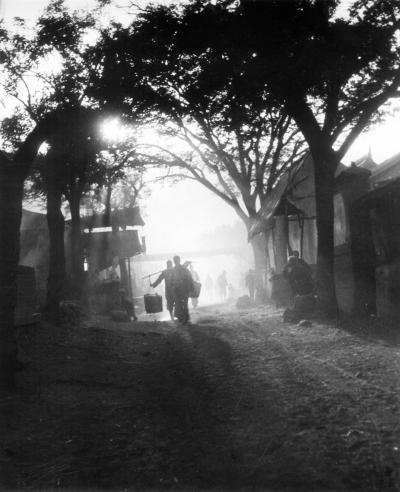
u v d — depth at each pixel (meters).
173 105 14.41
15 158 7.42
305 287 14.26
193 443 4.79
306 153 23.55
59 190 14.61
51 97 10.23
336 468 4.01
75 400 6.53
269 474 4.00
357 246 13.38
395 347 8.78
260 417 5.45
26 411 5.98
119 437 5.06
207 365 8.48
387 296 12.62
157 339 12.44
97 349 10.58
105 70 11.15
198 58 12.96
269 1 12.09
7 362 6.88
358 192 14.12
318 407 5.63
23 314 11.16
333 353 8.77
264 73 12.46
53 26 10.12
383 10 12.35
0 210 7.19
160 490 3.85
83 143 12.90
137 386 7.27
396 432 4.67
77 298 20.28
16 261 7.15
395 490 3.59
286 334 11.37
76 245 20.55
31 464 4.46
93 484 4.02
